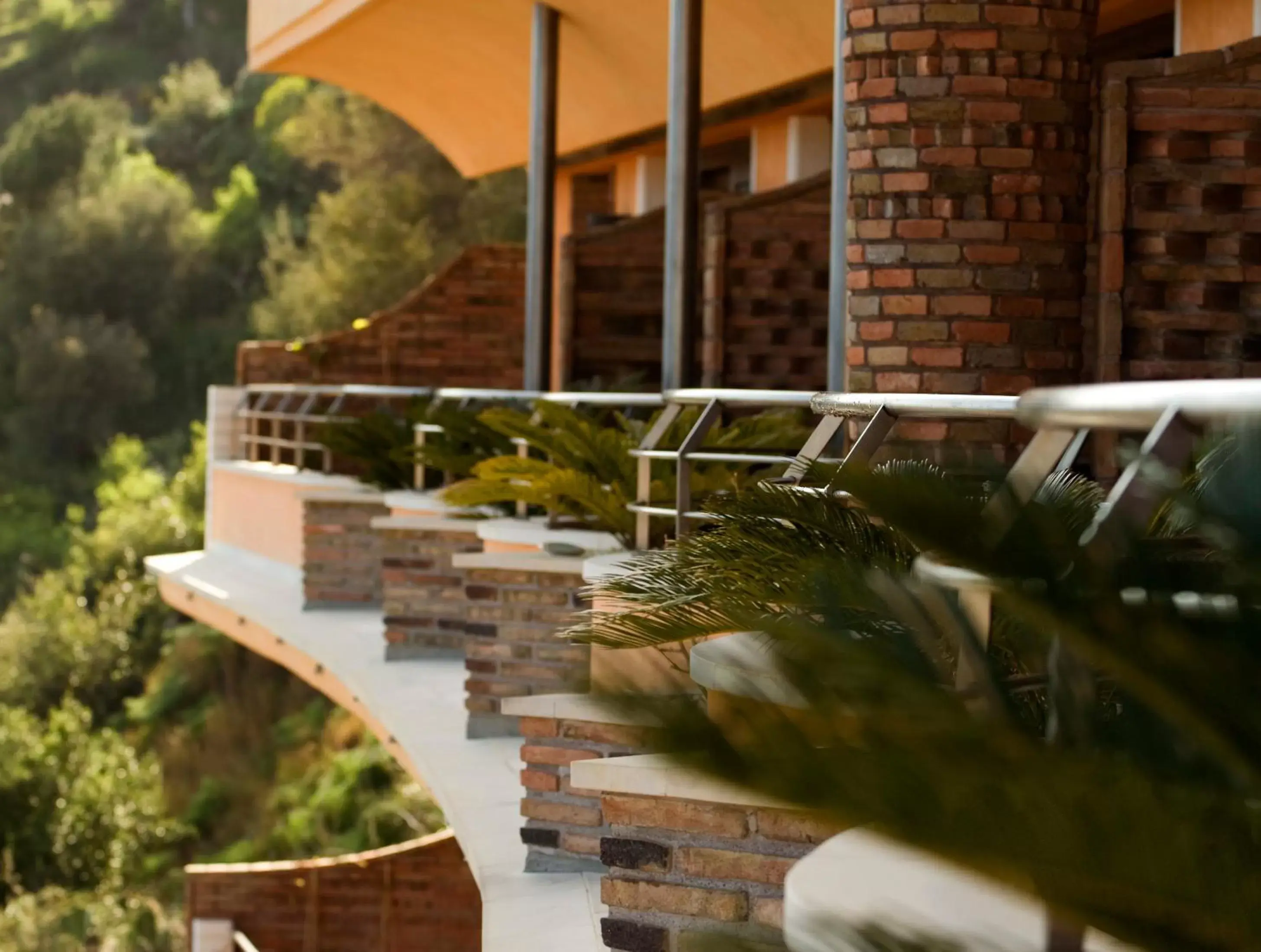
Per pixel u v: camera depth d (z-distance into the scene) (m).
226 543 19.39
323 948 15.87
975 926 2.79
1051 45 7.90
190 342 51.47
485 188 40.41
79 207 52.19
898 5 7.92
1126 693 2.46
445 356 20.73
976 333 7.93
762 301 14.32
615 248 16.73
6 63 64.25
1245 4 9.41
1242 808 1.96
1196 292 7.86
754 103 15.76
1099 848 1.90
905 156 7.95
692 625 4.09
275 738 34.09
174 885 29.55
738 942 2.16
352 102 42.09
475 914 15.87
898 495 2.28
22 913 27.72
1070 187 7.98
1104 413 2.35
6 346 50.97
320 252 43.41
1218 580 2.38
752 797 1.92
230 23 63.94
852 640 2.30
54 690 38.94
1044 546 2.26
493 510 12.02
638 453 7.97
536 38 14.88
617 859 4.82
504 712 6.73
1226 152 7.86
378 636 12.70
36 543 47.62
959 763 1.96
